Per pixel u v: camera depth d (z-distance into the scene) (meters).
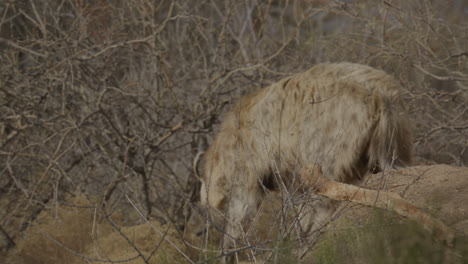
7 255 26.56
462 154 27.83
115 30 30.55
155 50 28.70
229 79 30.81
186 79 31.34
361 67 20.70
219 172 22.80
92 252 25.12
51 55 29.25
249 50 33.81
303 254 15.26
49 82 29.12
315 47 33.38
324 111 20.25
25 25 31.58
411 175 18.28
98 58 29.41
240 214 22.12
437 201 15.38
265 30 33.12
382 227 13.83
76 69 28.73
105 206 28.08
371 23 28.56
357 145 19.77
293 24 36.94
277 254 14.52
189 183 30.42
